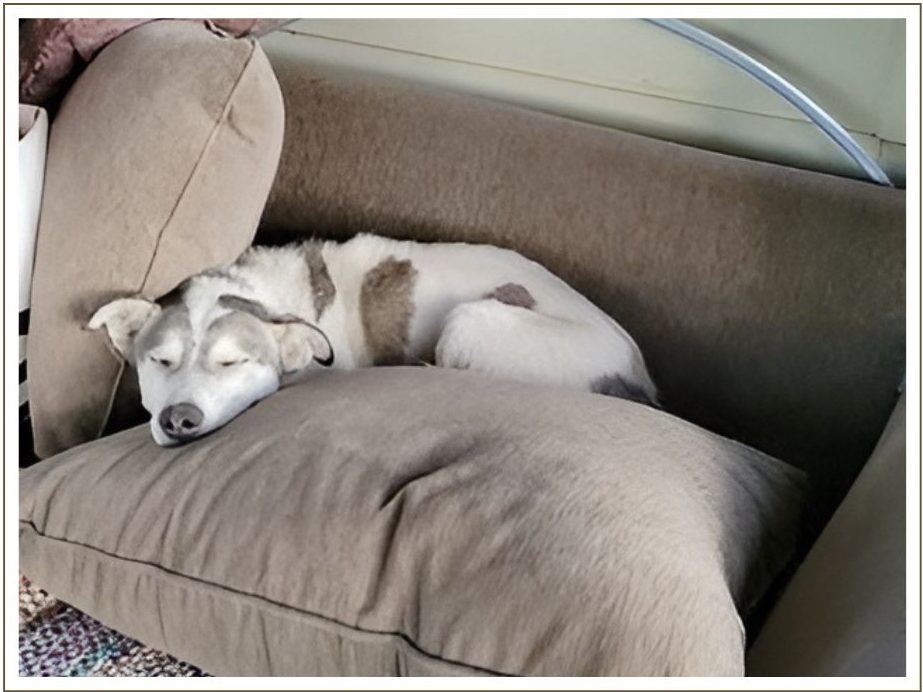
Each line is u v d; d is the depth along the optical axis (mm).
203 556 1146
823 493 1573
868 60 1635
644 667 954
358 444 1161
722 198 1636
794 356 1621
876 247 1564
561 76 1853
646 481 1108
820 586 1074
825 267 1587
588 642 968
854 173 1743
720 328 1656
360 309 1699
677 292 1668
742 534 1162
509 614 996
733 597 1090
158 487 1218
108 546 1216
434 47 1898
